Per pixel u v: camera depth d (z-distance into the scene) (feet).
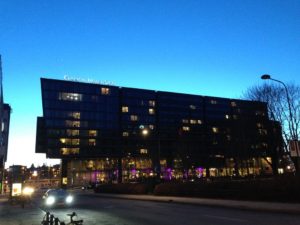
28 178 629.92
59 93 419.33
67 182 421.59
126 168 440.86
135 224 50.34
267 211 60.90
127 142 448.65
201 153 474.08
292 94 196.54
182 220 52.75
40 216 71.87
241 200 83.46
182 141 442.09
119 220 56.70
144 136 458.09
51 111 411.54
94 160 436.76
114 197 138.31
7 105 407.64
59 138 410.72
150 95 475.72
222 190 92.99
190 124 486.38
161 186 125.39
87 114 430.61
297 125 155.22
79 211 78.89
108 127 440.45
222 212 63.10
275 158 207.51
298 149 67.97
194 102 497.46
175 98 488.44
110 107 447.01
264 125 178.50
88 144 424.46
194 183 107.76
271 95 162.81
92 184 325.42
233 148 219.82
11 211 91.71
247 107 186.39
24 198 113.09
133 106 461.78
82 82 436.35
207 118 499.92
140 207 83.35
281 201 73.00
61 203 93.61
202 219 52.95
